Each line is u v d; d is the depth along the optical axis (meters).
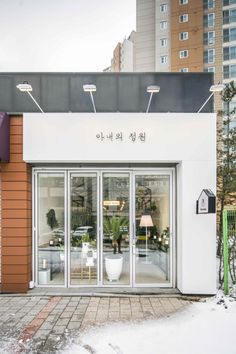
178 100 7.70
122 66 55.91
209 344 4.57
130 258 7.32
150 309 5.94
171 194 7.34
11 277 6.91
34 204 7.34
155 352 4.35
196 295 6.73
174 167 7.35
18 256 6.94
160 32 40.19
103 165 7.33
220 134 11.80
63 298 6.60
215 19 39.03
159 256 7.35
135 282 7.30
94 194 7.37
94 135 6.89
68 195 7.35
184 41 39.09
